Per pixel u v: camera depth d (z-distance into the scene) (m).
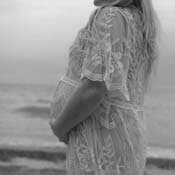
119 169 2.17
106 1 2.21
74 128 2.21
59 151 14.84
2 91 82.75
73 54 2.24
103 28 2.08
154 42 2.27
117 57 2.06
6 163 13.05
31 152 14.39
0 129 27.05
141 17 2.21
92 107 2.06
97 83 2.03
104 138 2.16
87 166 2.17
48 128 28.59
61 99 2.30
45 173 11.95
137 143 2.22
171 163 13.75
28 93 78.31
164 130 30.45
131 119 2.20
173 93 77.38
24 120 34.16
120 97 2.16
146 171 12.78
